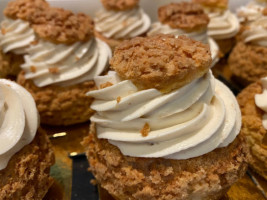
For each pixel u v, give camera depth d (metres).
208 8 0.25
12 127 0.11
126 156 0.11
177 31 0.20
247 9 0.26
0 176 0.11
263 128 0.14
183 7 0.21
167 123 0.11
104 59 0.17
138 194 0.11
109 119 0.12
